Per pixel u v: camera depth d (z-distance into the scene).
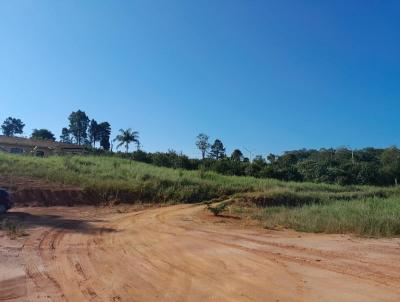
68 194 26.41
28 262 10.06
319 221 18.27
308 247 13.15
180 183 34.47
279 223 19.66
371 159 90.94
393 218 17.75
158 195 30.75
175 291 7.98
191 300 7.43
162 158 60.88
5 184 25.89
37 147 58.00
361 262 10.80
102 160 45.50
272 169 57.41
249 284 8.48
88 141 122.81
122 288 8.15
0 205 19.72
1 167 30.22
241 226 18.95
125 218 20.64
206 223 19.70
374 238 15.53
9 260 10.16
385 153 82.19
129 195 29.23
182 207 27.77
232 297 7.60
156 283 8.52
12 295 7.62
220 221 20.59
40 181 28.11
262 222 20.23
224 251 12.16
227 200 31.33
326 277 9.12
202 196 33.19
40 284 8.33
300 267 10.12
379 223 17.08
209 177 42.91
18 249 11.53
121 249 12.12
